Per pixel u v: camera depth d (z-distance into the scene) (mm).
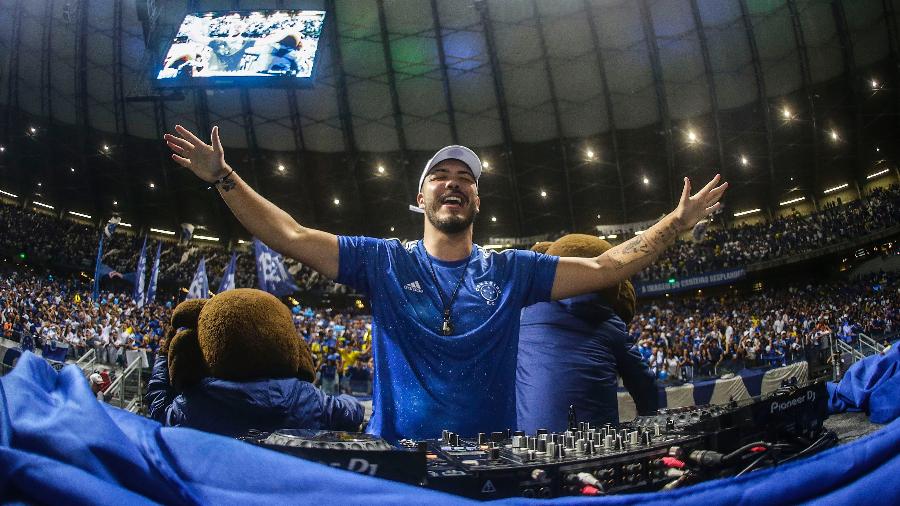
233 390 4035
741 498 1163
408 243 2902
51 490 1069
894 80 34344
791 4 33344
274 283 18594
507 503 1199
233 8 33438
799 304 35594
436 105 38312
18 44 34656
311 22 26953
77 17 34500
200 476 1242
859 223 38375
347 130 39062
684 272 40875
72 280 38906
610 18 35062
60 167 39656
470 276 2658
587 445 2248
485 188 41281
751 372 16984
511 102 38125
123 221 42781
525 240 42688
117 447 1211
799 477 1162
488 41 36031
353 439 1910
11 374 1302
